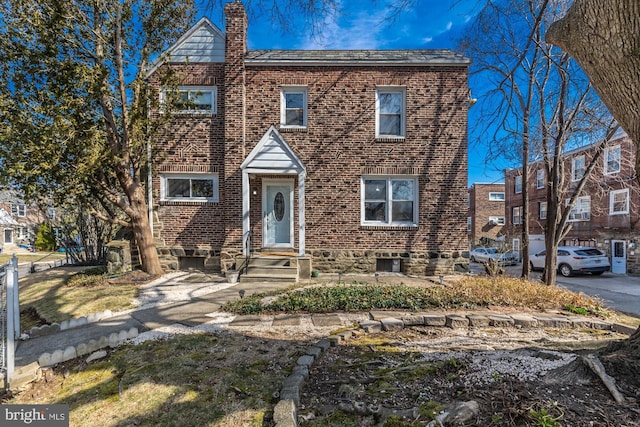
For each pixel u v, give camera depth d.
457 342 4.20
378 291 6.45
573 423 2.04
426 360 3.44
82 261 13.32
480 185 29.34
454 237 9.85
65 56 8.41
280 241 10.41
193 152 9.98
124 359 3.84
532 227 21.75
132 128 8.39
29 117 7.60
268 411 2.69
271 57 10.05
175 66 9.98
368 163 9.94
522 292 6.49
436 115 9.95
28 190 7.93
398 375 3.04
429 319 4.97
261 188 10.24
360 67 9.97
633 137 2.70
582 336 4.54
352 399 2.69
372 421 2.41
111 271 9.23
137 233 9.14
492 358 3.31
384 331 4.72
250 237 9.97
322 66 9.97
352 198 9.91
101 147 7.78
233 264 9.63
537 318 5.07
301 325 4.88
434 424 2.12
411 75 9.97
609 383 2.39
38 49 8.02
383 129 10.11
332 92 9.97
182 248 9.95
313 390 2.94
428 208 9.90
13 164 7.21
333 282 8.19
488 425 2.11
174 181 10.11
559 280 13.66
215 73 10.02
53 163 7.33
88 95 8.35
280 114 9.96
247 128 9.95
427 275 9.73
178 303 6.31
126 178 8.82
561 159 9.27
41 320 5.96
